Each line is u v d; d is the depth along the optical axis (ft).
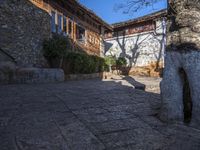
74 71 38.24
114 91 23.34
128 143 9.76
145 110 14.98
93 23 55.31
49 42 32.83
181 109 12.40
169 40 13.17
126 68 60.59
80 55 39.50
